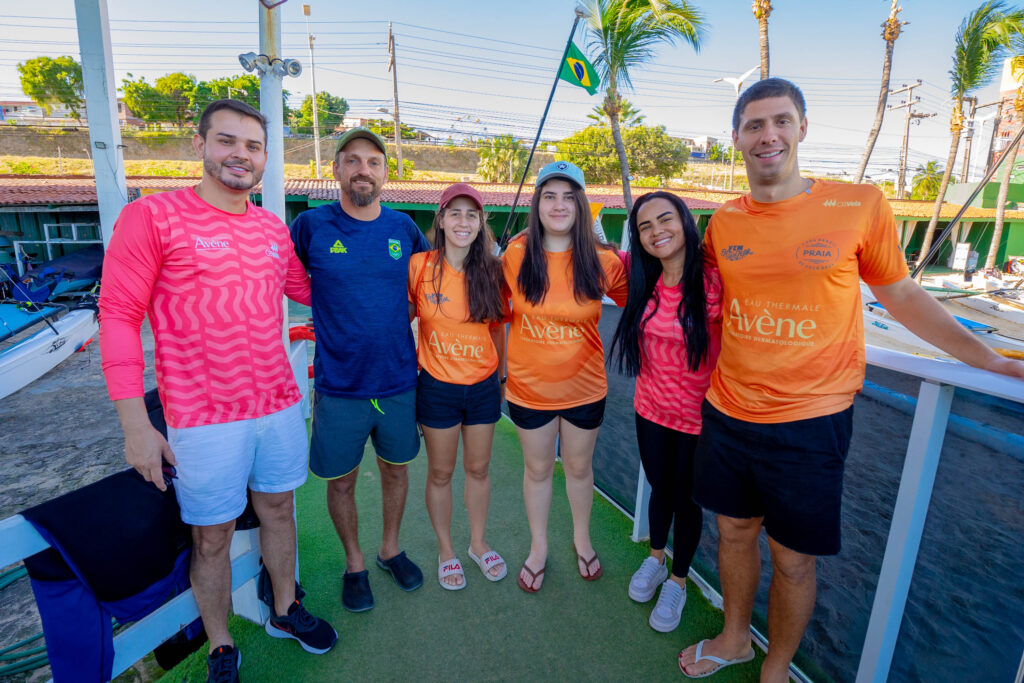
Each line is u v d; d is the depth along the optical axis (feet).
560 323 6.08
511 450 10.80
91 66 12.00
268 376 4.93
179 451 4.58
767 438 4.40
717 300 5.28
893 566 4.55
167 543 4.54
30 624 8.54
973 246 79.66
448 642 5.94
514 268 6.33
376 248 5.84
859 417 5.09
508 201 50.03
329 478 6.06
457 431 6.45
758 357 4.41
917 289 4.20
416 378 6.35
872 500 4.97
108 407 19.95
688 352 5.41
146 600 4.52
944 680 4.42
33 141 125.80
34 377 22.91
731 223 4.62
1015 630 3.93
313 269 5.76
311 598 6.57
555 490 9.27
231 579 5.36
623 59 30.48
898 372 4.47
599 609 6.43
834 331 4.18
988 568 4.04
